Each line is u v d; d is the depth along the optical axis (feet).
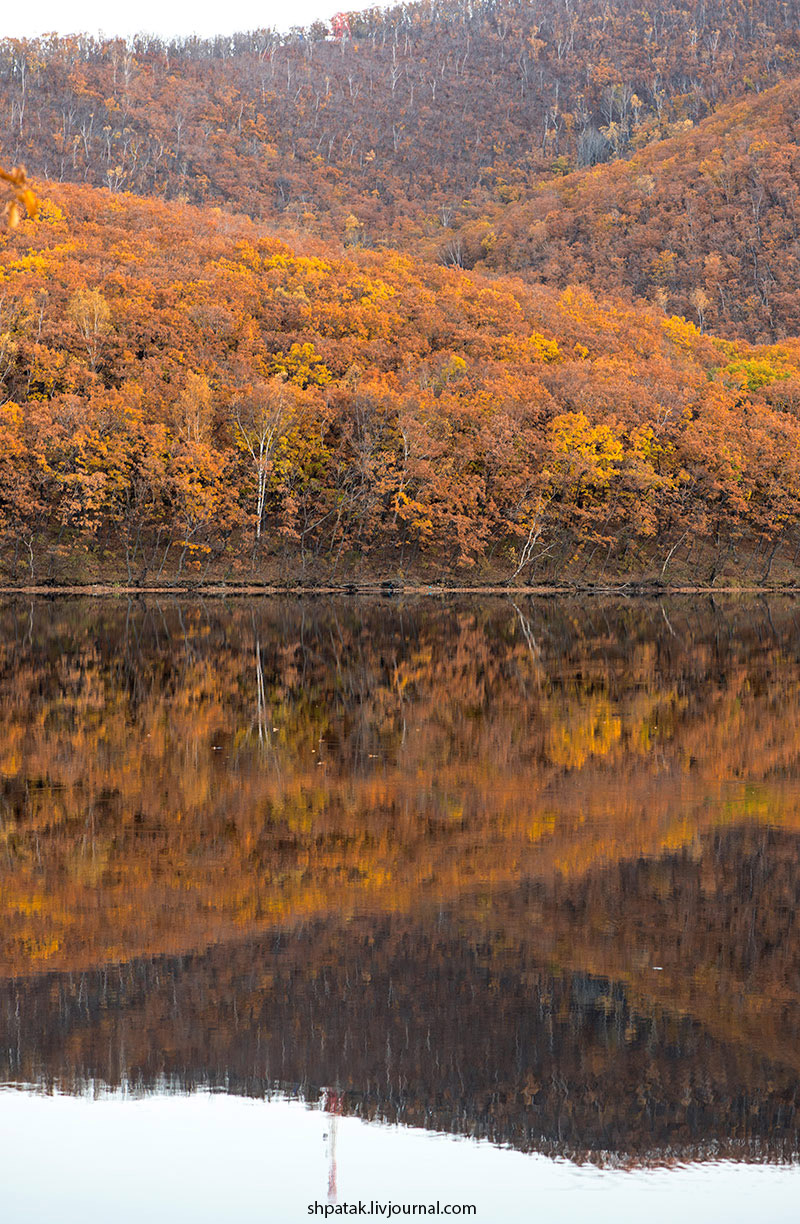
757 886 68.08
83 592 335.06
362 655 186.70
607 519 380.58
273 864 71.92
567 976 55.72
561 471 374.63
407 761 101.45
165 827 80.07
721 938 60.44
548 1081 47.03
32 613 266.57
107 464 338.13
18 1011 52.29
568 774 96.37
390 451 372.17
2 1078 47.57
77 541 355.36
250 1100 46.47
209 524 359.66
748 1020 51.72
